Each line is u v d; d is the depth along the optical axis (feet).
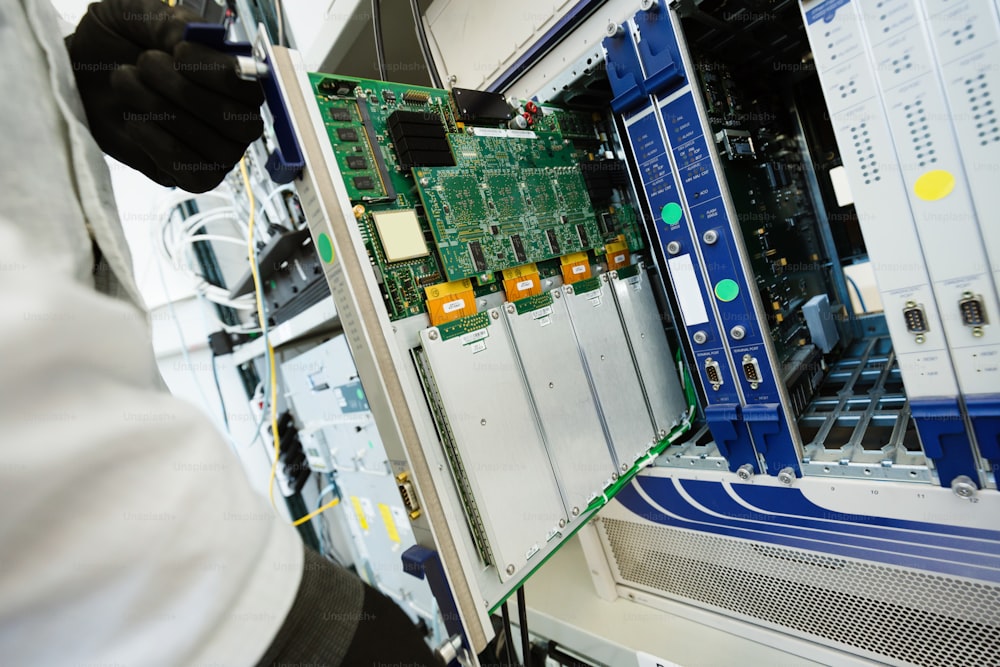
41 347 1.16
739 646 4.75
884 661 3.99
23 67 1.48
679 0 4.05
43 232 1.40
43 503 1.12
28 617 1.13
